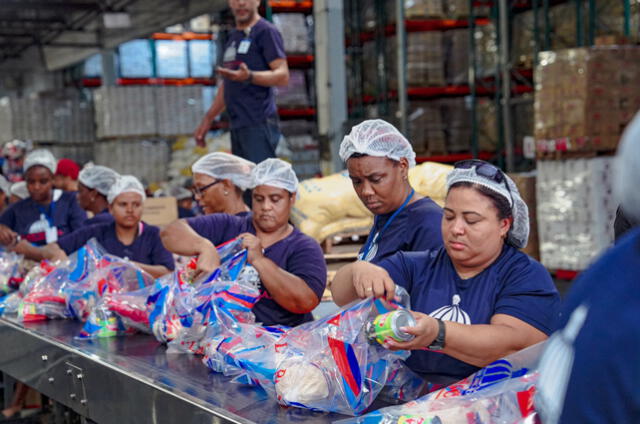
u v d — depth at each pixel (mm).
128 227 3713
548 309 1669
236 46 4289
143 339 2783
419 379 1807
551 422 880
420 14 9742
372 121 2191
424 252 1874
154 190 9625
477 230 1671
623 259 864
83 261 3387
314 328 1830
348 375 1697
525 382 1443
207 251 2582
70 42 12664
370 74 10438
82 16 11086
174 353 2455
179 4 9078
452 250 1711
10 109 11555
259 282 2547
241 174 3285
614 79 6387
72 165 6102
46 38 12875
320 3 8055
